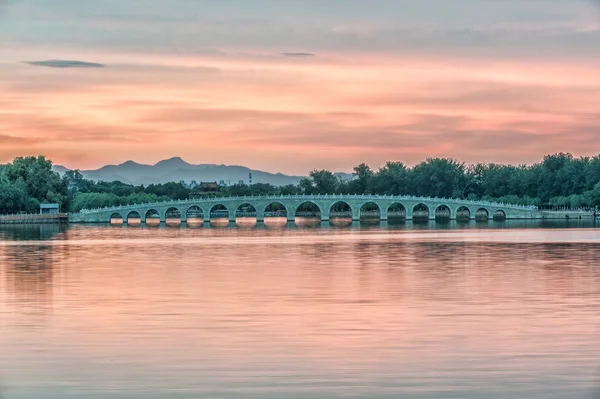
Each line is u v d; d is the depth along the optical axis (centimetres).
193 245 15500
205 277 9462
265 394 4525
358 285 8594
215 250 14050
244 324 6300
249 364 5097
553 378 4772
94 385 4694
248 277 9438
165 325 6278
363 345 5559
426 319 6481
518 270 10100
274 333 5956
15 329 6147
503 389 4578
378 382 4716
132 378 4819
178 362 5147
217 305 7225
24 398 4491
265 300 7519
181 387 4647
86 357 5278
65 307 7162
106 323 6366
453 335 5859
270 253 13250
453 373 4878
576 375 4828
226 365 5075
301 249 14175
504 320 6431
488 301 7406
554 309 6944
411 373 4884
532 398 4447
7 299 7662
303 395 4500
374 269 10319
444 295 7800
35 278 9412
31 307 7169
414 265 10856
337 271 10081
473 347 5484
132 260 11944
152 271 10219
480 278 9212
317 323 6328
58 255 12962
